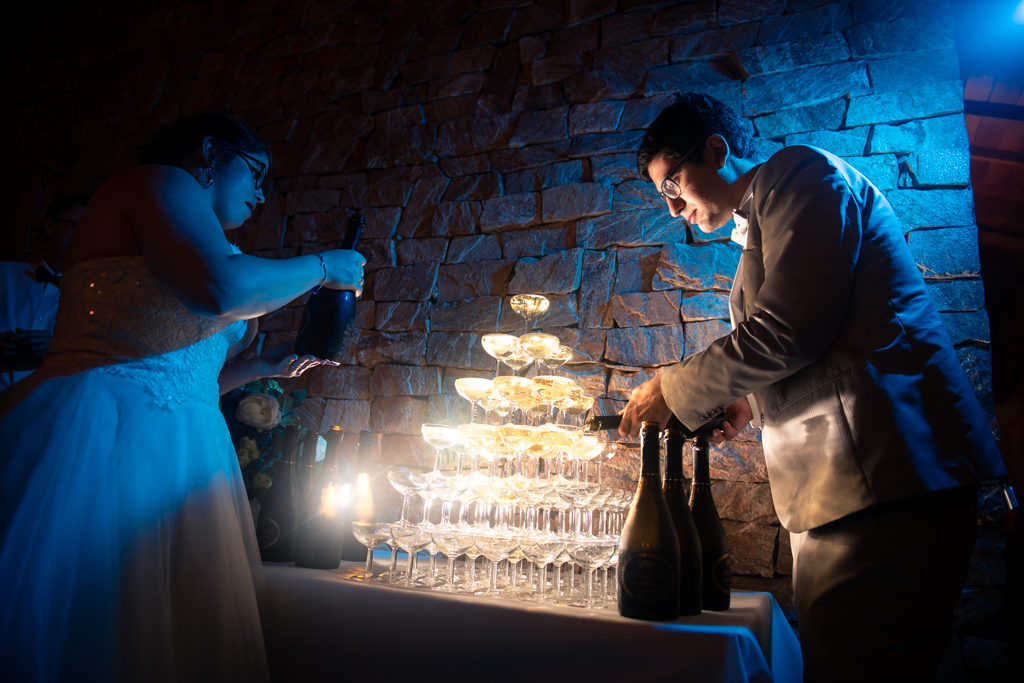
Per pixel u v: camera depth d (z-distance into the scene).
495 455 1.75
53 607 1.07
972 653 1.71
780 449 1.37
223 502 1.33
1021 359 6.79
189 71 3.43
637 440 2.15
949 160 2.05
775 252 1.34
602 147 2.51
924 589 1.15
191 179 1.33
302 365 1.71
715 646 1.01
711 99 1.70
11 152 3.68
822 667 1.21
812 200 1.32
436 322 2.56
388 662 1.24
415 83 2.93
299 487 1.84
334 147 2.99
